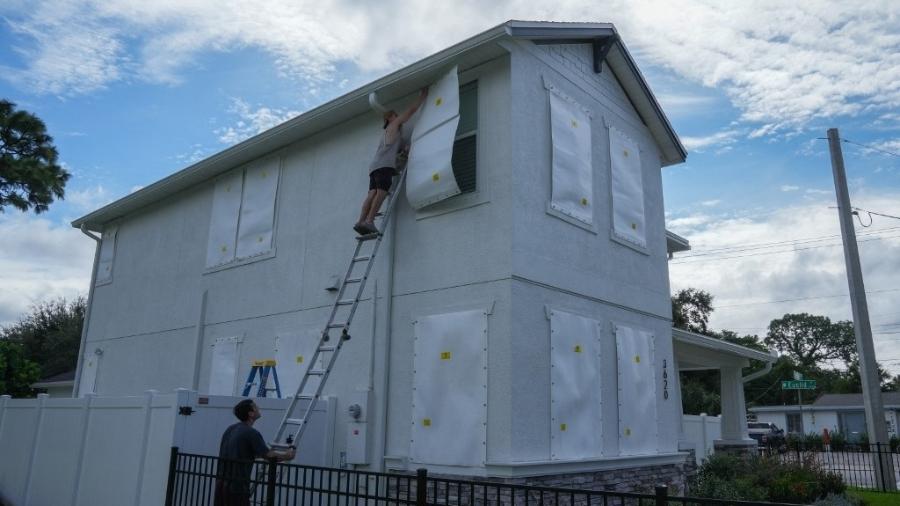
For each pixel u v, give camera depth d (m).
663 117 11.51
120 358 14.48
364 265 9.57
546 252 8.53
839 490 12.98
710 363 15.69
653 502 8.57
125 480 8.20
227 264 12.25
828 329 76.38
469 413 7.84
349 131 10.54
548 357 8.21
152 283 14.16
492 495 7.39
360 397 8.88
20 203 21.42
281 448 7.82
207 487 7.45
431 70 8.96
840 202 16.47
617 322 9.80
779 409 45.59
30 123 21.44
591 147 9.99
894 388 68.12
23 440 10.65
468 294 8.25
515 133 8.40
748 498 10.48
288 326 10.68
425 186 8.76
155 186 13.98
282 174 11.65
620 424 9.33
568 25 9.38
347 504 5.68
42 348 39.84
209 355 12.09
